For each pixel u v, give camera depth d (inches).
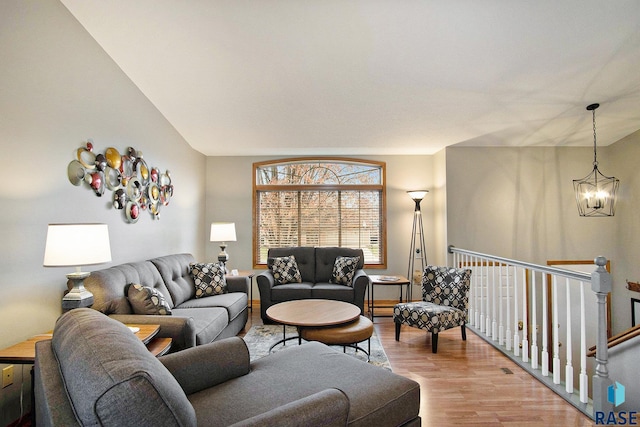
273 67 125.3
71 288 95.1
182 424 39.4
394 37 109.3
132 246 133.3
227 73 129.0
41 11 90.7
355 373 68.1
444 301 144.4
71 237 80.9
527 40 109.6
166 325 93.0
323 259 191.2
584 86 134.3
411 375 110.6
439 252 201.3
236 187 214.2
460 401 94.4
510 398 96.1
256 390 62.4
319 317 116.4
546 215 191.8
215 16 101.8
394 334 152.2
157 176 152.2
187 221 187.6
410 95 142.0
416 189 211.0
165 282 134.3
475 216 191.3
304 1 96.0
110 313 98.7
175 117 161.6
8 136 81.4
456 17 100.9
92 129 111.0
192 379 61.8
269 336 148.6
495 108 151.5
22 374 85.1
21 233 85.0
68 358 41.9
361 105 150.0
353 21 102.9
